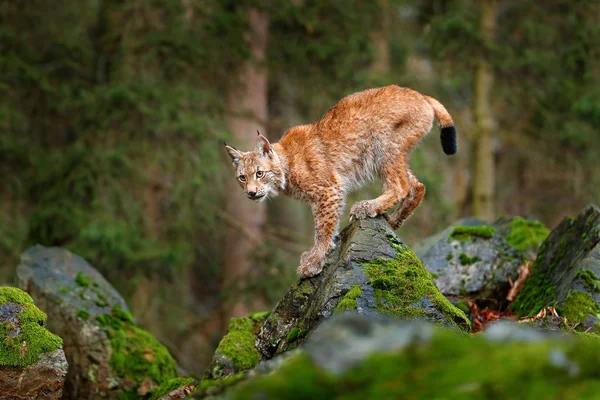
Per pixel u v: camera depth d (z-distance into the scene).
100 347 8.19
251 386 2.94
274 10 15.81
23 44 14.96
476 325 7.51
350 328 3.19
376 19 17.14
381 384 2.81
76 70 15.69
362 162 7.61
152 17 15.42
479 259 8.67
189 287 19.03
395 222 7.68
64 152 14.91
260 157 7.45
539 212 19.23
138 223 14.82
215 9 15.42
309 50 15.73
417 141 7.63
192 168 14.77
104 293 8.83
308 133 7.59
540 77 17.25
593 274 6.58
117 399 8.03
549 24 17.22
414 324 3.28
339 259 6.36
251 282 16.09
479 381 2.70
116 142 14.72
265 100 16.73
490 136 17.27
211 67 15.66
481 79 17.17
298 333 5.88
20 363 5.91
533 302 7.52
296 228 20.73
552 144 17.64
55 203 14.16
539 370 2.69
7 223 14.56
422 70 18.64
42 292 8.52
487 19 17.09
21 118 14.55
